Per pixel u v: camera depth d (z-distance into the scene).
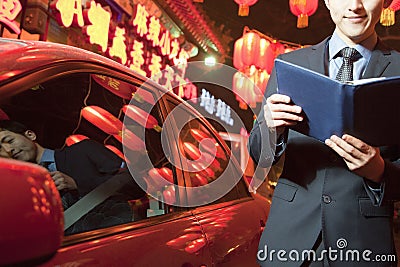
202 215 2.15
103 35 7.25
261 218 2.73
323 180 1.91
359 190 1.87
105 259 1.41
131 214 1.80
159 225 1.82
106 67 1.93
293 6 8.17
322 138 1.74
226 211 2.39
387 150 1.90
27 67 1.46
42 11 6.66
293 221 1.93
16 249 0.77
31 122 1.90
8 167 0.82
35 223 0.80
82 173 1.89
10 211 0.78
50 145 2.01
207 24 12.52
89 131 2.12
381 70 1.89
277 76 1.72
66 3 6.36
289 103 1.73
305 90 1.65
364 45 1.92
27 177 0.83
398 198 1.79
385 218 1.88
